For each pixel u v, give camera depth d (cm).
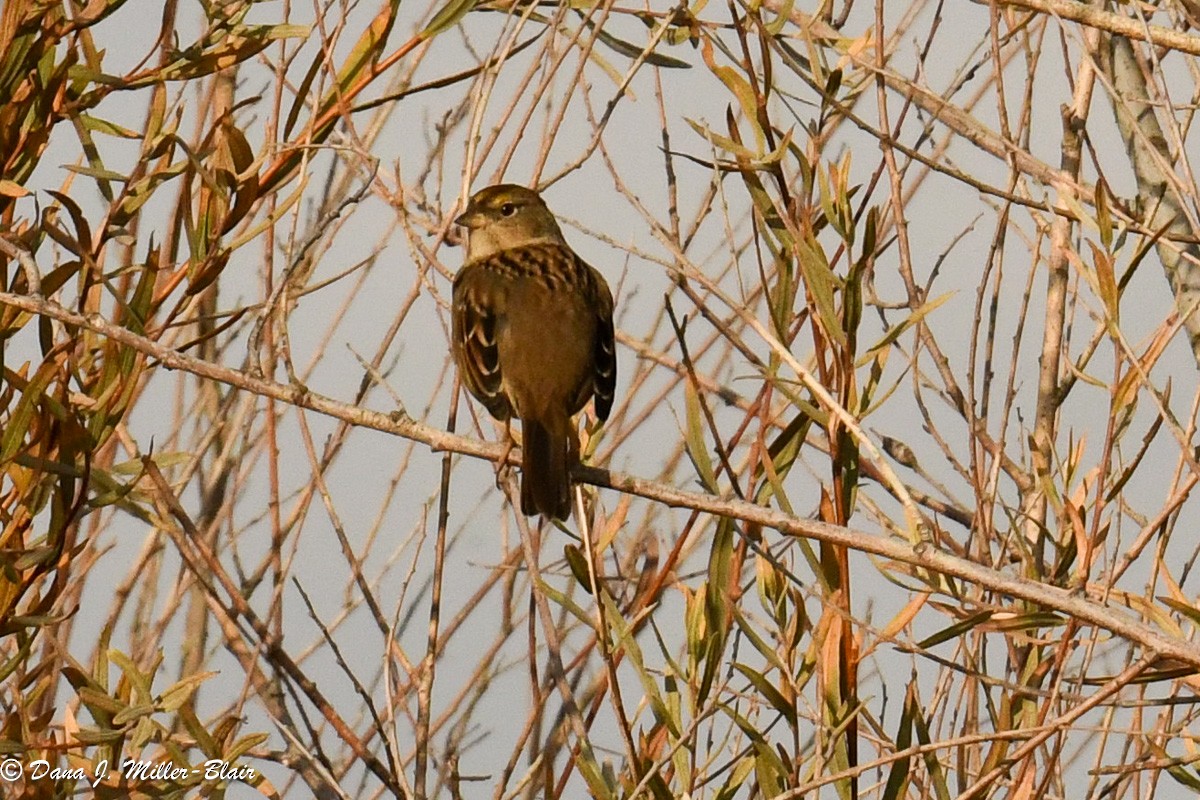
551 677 898
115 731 851
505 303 1033
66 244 882
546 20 1062
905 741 902
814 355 1004
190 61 943
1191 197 842
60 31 912
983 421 1003
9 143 905
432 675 895
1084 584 859
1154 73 863
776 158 947
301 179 897
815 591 841
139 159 920
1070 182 940
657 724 913
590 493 1019
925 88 969
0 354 882
